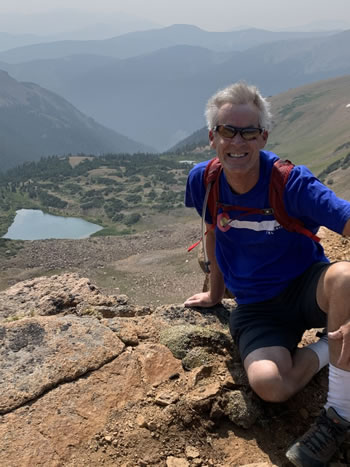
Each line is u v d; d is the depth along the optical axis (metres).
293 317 1.35
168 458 1.19
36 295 2.03
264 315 1.38
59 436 1.21
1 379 1.36
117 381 1.40
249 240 1.34
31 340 1.53
